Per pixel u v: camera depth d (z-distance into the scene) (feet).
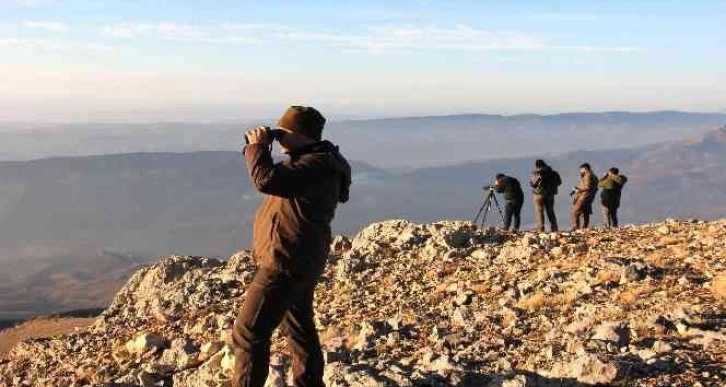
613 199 85.97
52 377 49.16
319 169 18.67
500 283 49.01
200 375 35.27
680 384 23.52
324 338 41.55
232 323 48.57
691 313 33.04
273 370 29.27
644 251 54.13
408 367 29.60
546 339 32.07
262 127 18.71
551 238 62.69
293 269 18.88
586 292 42.04
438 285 52.42
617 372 24.45
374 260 64.64
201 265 76.48
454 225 71.10
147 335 48.83
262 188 17.97
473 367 28.25
